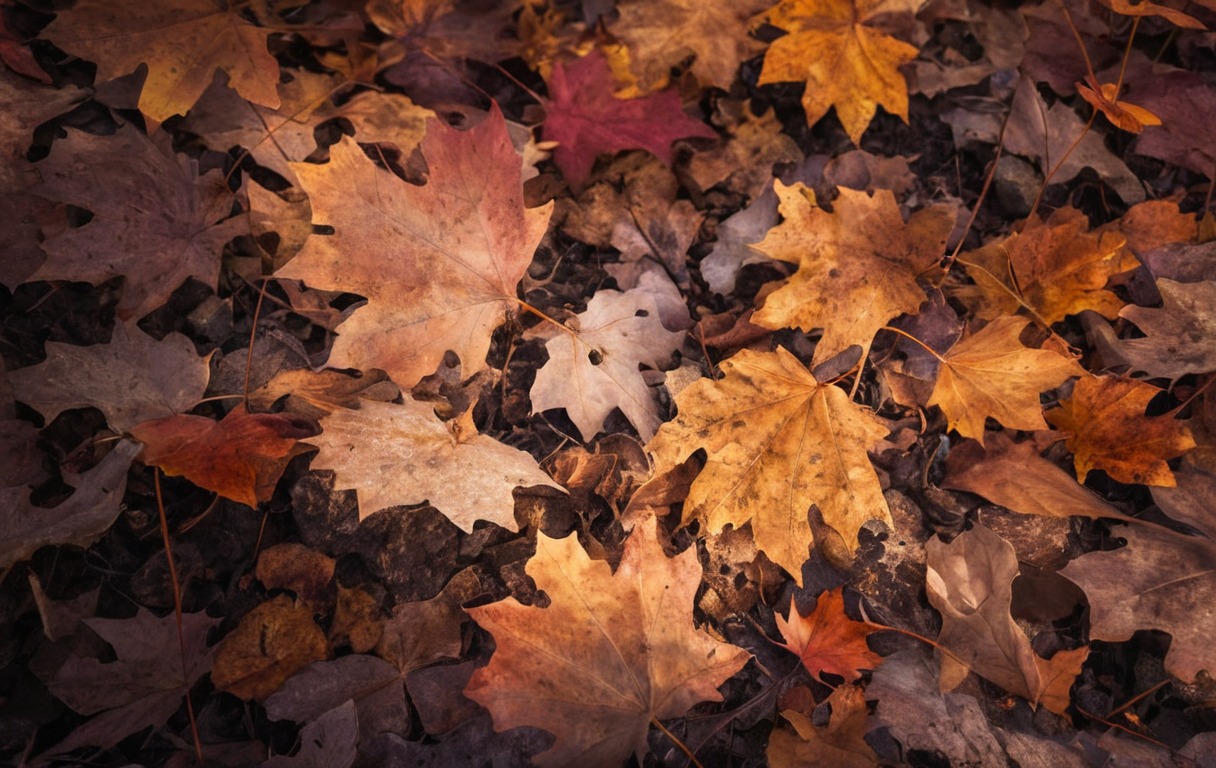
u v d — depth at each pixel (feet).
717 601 1.62
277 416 1.60
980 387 1.62
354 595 1.58
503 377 1.71
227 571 1.58
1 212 1.63
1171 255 1.79
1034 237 1.75
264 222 1.72
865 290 1.69
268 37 1.85
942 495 1.69
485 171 1.60
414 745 1.51
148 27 1.71
